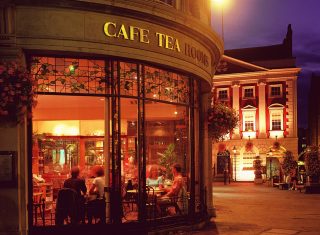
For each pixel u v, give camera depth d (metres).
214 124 12.87
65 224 9.18
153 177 10.89
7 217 8.30
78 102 11.90
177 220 10.82
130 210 9.98
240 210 15.75
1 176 8.26
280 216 13.99
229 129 13.08
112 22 9.27
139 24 9.69
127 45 9.48
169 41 10.36
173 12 10.00
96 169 10.25
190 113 11.73
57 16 8.74
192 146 11.73
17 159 8.35
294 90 38.38
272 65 39.72
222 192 25.66
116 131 9.70
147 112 10.39
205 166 12.96
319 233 10.70
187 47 11.01
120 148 9.71
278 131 38.53
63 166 13.25
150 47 9.89
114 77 9.65
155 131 10.63
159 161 10.85
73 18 8.87
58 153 13.32
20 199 8.44
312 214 14.55
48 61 9.18
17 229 8.29
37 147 12.53
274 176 32.31
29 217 8.76
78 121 13.38
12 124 8.33
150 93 10.44
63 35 8.77
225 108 12.99
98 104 12.19
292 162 31.14
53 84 9.20
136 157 10.16
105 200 9.61
